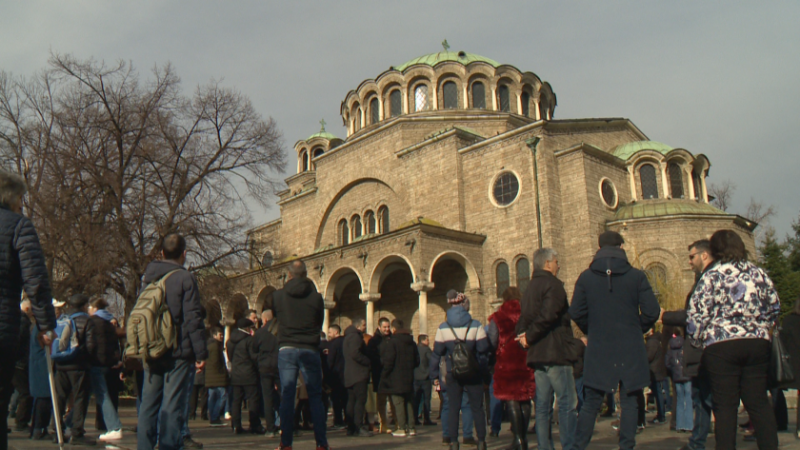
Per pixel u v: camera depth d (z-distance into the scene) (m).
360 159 43.50
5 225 6.53
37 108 33.06
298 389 14.55
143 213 31.34
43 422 11.36
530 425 15.34
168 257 8.31
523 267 33.75
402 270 39.47
